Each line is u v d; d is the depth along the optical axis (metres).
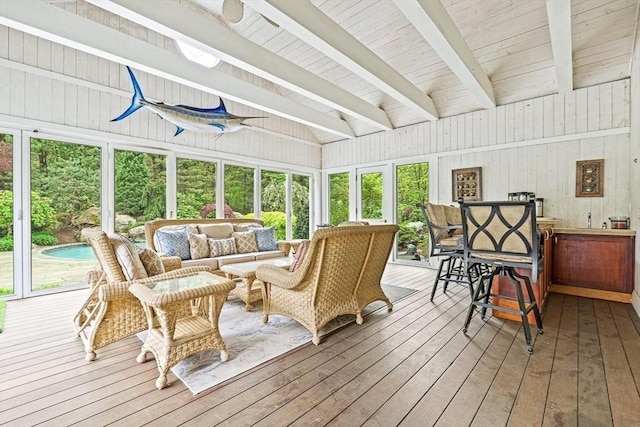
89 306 2.65
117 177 4.28
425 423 1.49
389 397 1.69
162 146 4.61
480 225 2.36
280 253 4.78
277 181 6.39
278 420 1.51
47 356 2.17
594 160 3.91
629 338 2.44
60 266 3.85
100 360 2.11
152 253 2.56
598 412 1.55
